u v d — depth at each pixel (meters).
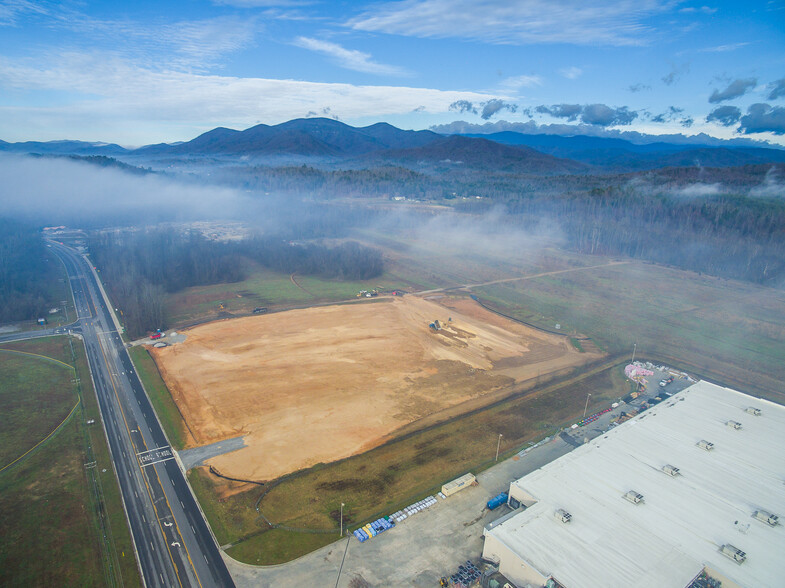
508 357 113.81
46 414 85.56
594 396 94.88
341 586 51.12
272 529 59.16
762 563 49.28
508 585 50.03
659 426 75.06
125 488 66.62
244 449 75.25
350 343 119.25
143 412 86.81
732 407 81.00
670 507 57.31
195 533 58.69
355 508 62.97
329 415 85.50
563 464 65.50
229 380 98.50
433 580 52.12
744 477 62.84
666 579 47.47
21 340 120.38
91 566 53.94
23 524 59.69
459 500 64.69
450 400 91.88
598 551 50.78
